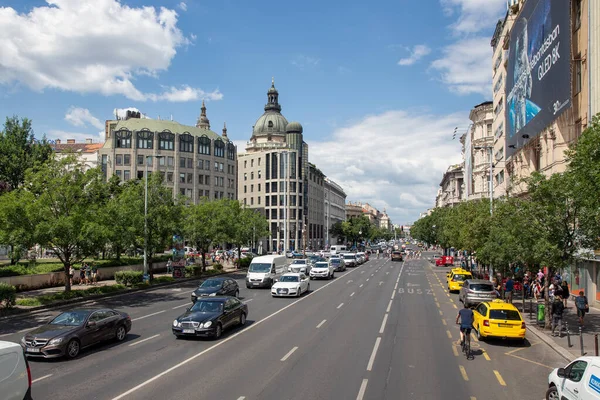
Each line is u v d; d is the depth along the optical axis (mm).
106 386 11461
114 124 106875
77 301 27688
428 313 24281
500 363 14336
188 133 96312
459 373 13047
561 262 18594
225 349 15641
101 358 14375
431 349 15992
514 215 20500
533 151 34656
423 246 163875
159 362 13859
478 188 61469
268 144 114750
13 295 23719
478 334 17984
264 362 13867
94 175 30438
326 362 13914
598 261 24938
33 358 14312
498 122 49812
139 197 38781
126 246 34188
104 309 16609
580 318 20359
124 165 90938
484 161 60875
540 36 28422
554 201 18656
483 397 10953
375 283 41719
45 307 25250
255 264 37625
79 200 28781
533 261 20797
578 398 8906
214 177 100688
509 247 22906
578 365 9320
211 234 47781
